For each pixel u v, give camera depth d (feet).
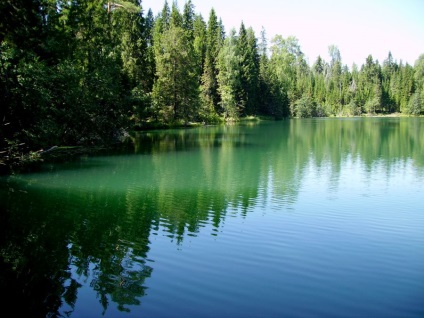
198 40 245.04
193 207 43.34
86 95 94.17
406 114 347.56
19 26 45.47
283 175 62.90
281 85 301.22
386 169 69.10
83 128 95.91
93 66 106.11
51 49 71.41
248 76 250.98
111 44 115.24
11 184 52.70
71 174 61.11
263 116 267.59
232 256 29.73
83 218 38.47
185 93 182.39
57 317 21.15
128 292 23.88
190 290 24.38
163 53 184.44
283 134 142.72
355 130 163.63
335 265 28.45
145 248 31.07
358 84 374.63
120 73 129.29
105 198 46.65
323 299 23.56
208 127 181.27
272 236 34.35
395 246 32.35
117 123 110.32
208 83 218.79
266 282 25.59
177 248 31.14
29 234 33.47
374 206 44.65
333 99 358.43
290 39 371.97
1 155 64.13
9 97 49.65
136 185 54.24
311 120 266.98
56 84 78.02
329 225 37.60
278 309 22.31
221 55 233.76
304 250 31.19
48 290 24.02
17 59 49.19
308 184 56.34
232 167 69.97
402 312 22.17
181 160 77.87
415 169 68.90
